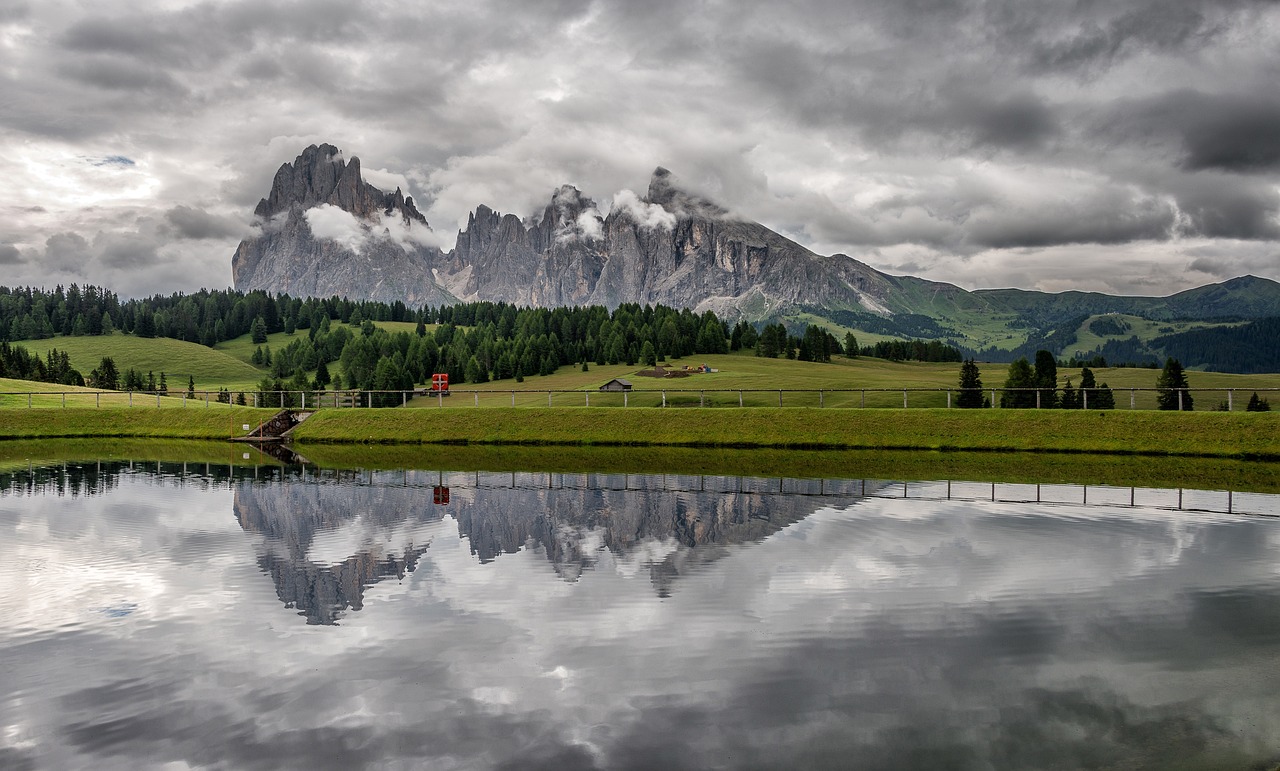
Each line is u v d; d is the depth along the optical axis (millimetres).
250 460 59188
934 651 18594
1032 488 41656
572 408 75812
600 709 15797
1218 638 19312
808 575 24781
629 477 47438
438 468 52906
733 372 186625
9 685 17031
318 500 39594
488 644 19172
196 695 16547
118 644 19297
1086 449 58594
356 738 14766
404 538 30469
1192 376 189875
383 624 20562
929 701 16016
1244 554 27203
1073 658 18109
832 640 19250
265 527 32781
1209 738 14555
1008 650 18625
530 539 30188
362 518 34656
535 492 41875
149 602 22453
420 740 14680
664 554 27672
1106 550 27859
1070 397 106500
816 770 13523
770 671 17516
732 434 67875
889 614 21125
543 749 14305
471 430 75062
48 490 43312
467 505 37875
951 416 65000
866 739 14555
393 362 182875
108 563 26719
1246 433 56500
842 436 65125
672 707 15883
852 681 16969
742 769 13602
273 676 17422
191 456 62594
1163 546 28406
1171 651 18516
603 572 25328
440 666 17922
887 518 33750
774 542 29344
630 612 21391
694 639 19422
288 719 15492
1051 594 22734
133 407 89000
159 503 38875
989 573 24891
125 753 14305
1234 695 16297
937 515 34312
